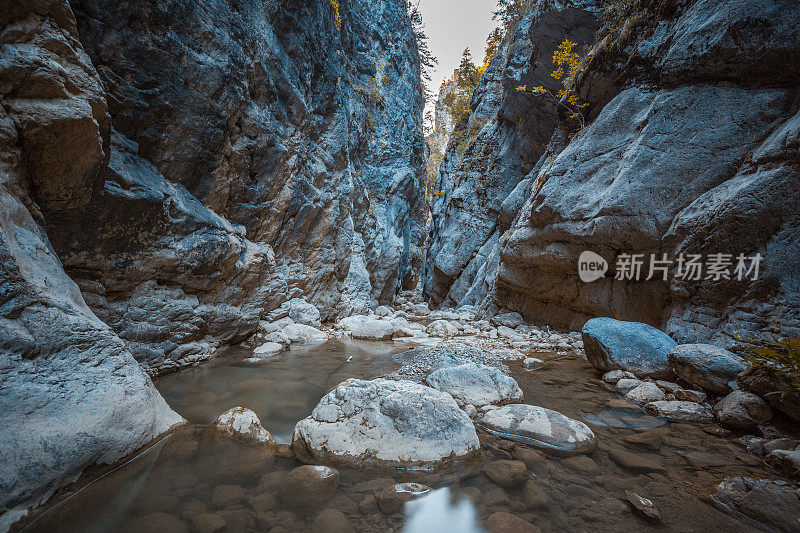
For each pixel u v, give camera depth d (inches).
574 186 303.1
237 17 240.7
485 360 231.1
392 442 107.6
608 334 205.3
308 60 350.6
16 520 74.9
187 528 77.2
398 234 746.8
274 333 275.9
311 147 373.7
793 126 183.0
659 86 275.9
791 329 158.9
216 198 237.5
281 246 329.1
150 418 114.0
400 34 804.6
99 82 130.1
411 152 817.5
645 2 303.7
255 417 125.3
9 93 109.1
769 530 79.8
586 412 150.3
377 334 311.1
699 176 226.5
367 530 78.0
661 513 85.3
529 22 506.3
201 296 224.4
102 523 78.4
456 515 83.8
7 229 103.7
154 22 179.0
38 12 112.3
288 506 85.7
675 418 142.8
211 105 215.9
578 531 79.1
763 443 118.2
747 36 219.0
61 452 86.5
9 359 90.3
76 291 123.3
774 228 176.4
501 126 597.0
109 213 156.5
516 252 361.1
